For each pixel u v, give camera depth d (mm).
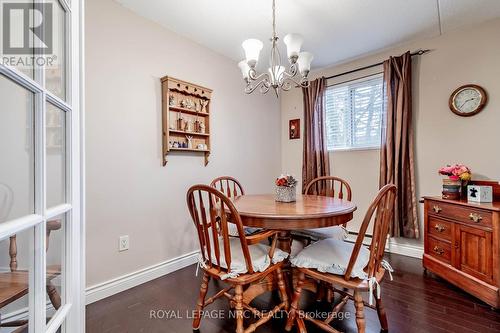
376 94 3006
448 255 2074
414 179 2658
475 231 1841
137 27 2141
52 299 778
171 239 2396
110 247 1960
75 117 890
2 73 580
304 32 2479
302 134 3619
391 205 1316
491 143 2277
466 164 2400
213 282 2162
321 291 1827
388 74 2729
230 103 3064
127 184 2068
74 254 866
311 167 3299
